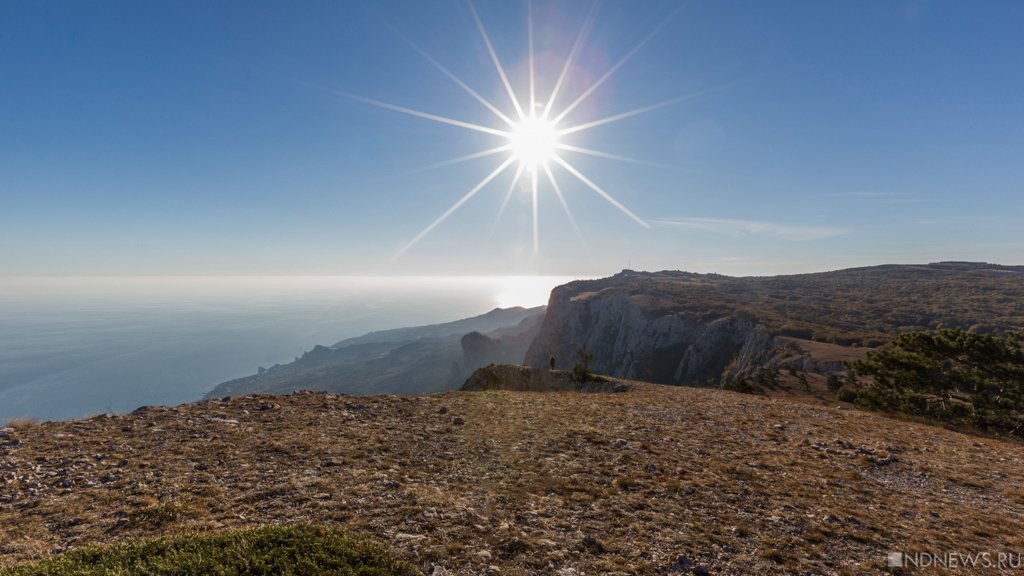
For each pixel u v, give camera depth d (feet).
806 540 30.68
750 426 65.87
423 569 23.89
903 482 44.06
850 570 27.27
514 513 32.01
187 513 29.07
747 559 27.73
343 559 22.56
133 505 30.09
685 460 46.70
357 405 66.13
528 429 56.80
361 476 36.96
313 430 50.39
